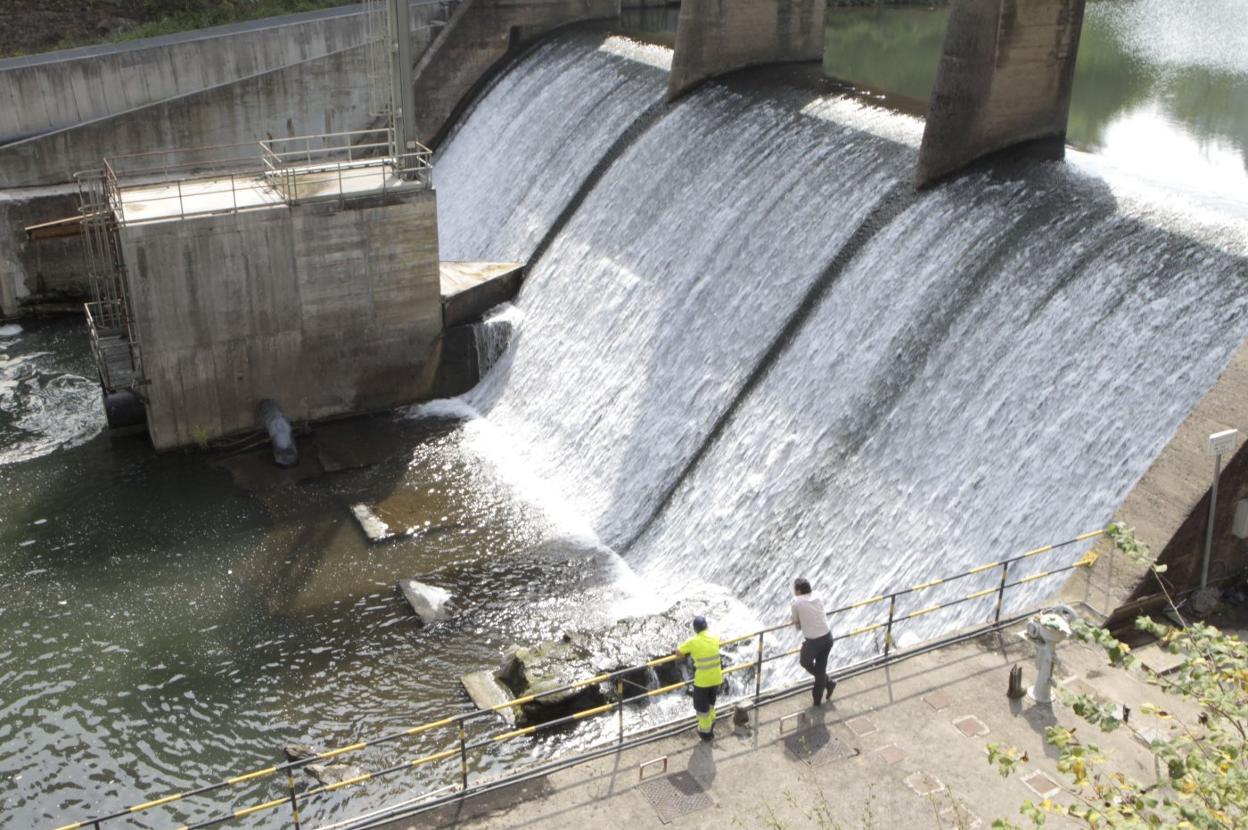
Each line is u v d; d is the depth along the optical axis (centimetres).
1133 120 4475
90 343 4650
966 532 2595
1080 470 2453
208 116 5128
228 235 3709
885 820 1641
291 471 3688
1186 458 2086
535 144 4944
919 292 3061
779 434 3158
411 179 4069
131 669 2780
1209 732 1305
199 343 3781
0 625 2933
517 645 2844
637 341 3775
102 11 6662
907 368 2961
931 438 2800
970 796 1669
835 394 3095
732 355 3459
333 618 2959
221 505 3488
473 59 5534
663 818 1667
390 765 2445
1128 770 1675
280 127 5300
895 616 2545
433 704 2638
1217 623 2041
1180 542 2036
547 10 5578
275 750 2522
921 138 3466
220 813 2348
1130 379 2477
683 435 3416
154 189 3916
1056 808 1254
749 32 4434
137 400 3897
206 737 2567
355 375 4041
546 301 4228
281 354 3912
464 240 4944
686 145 4162
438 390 4181
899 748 1764
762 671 2603
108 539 3309
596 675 2586
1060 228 2878
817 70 4475
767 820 1653
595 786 1733
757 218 3675
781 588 2862
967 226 3081
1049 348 2680
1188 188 2922
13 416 4038
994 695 1855
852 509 2856
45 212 4822
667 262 3869
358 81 5388
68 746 2544
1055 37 3186
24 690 2711
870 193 3412
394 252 3947
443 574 3138
